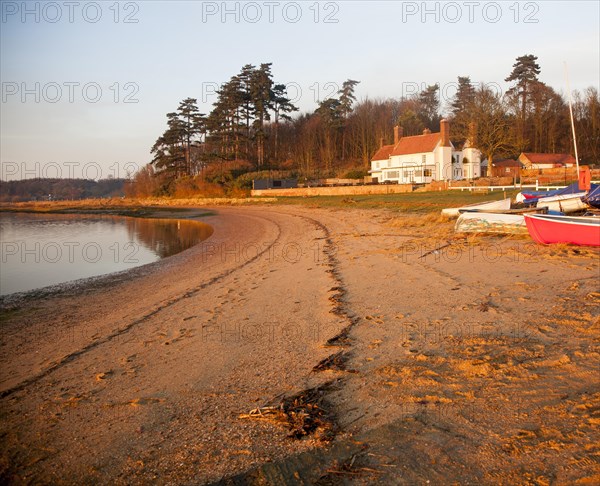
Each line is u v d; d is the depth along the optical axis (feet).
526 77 248.52
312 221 110.22
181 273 62.39
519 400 17.57
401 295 34.30
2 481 15.61
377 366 21.75
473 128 170.50
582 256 42.68
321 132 290.76
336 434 16.19
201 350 27.04
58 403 21.77
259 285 44.73
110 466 15.81
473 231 59.82
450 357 21.95
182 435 17.24
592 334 23.35
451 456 14.52
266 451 15.53
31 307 48.19
